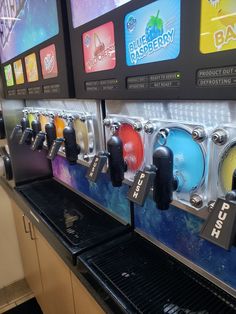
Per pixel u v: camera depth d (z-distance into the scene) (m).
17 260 2.24
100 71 0.85
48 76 1.13
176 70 0.62
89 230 1.15
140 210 1.08
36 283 1.86
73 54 0.96
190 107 0.68
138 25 0.69
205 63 0.56
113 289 0.81
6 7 1.46
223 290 0.80
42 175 1.86
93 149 1.05
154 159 0.63
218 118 0.63
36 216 1.33
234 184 0.54
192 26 0.56
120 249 1.02
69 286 1.18
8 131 1.73
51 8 1.00
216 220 0.49
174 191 0.74
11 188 1.79
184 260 0.92
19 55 1.37
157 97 0.68
